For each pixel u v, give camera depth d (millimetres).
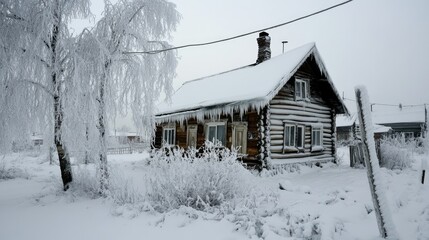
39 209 6547
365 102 4043
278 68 13016
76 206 6641
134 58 8844
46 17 7234
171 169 6211
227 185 6133
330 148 15742
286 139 13094
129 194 6898
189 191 6035
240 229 4574
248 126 12383
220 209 5375
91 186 7668
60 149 8031
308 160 13773
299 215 4902
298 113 13727
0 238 4762
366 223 4953
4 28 7258
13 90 7312
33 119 7738
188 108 14328
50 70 7629
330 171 12164
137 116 8719
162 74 9305
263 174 11133
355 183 8500
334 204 5859
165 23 9320
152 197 6328
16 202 7355
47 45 7699
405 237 4363
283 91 13125
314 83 15016
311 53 13422
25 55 7293
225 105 12148
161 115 16031
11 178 11578
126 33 8445
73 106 7215
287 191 7148
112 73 8281
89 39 7879
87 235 4758
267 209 5457
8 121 7418
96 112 7730
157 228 4914
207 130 14336
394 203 5910
